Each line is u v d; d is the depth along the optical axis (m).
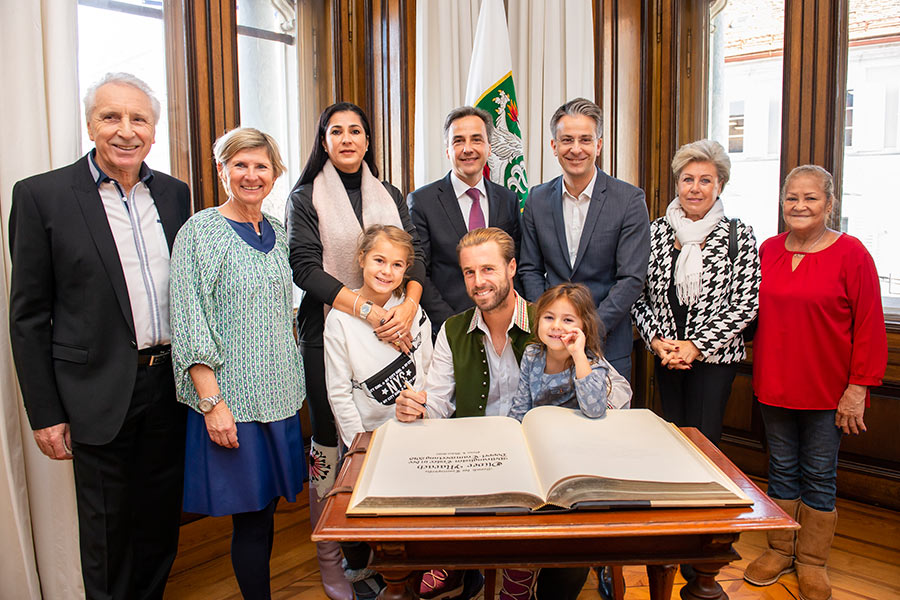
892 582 2.19
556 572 1.56
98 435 1.63
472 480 1.09
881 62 2.63
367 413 1.82
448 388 1.68
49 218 1.57
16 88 1.80
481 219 2.32
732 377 2.10
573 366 1.52
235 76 2.53
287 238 1.95
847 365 2.01
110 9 2.25
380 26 2.96
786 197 2.06
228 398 1.66
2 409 1.79
